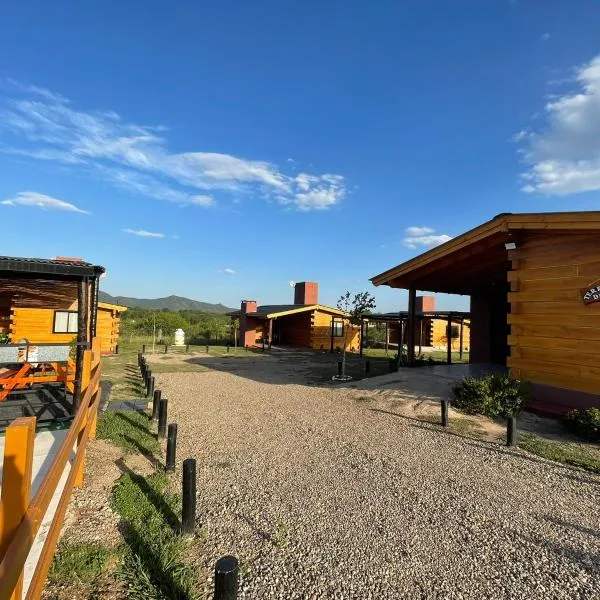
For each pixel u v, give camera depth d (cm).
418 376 1162
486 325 1678
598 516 398
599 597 284
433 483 470
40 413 645
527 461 539
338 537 355
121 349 2333
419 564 319
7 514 168
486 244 991
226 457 549
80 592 274
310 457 553
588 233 728
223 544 343
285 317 3144
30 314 1681
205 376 1318
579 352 737
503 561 324
